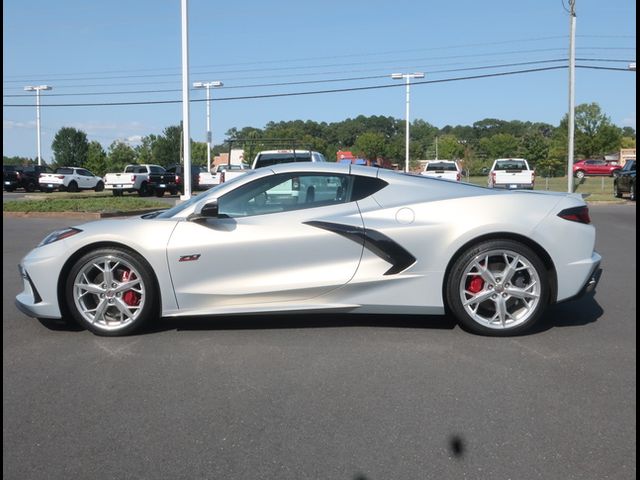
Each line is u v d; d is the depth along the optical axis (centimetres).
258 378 407
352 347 468
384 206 503
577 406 359
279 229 496
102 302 497
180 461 301
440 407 358
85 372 421
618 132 6531
